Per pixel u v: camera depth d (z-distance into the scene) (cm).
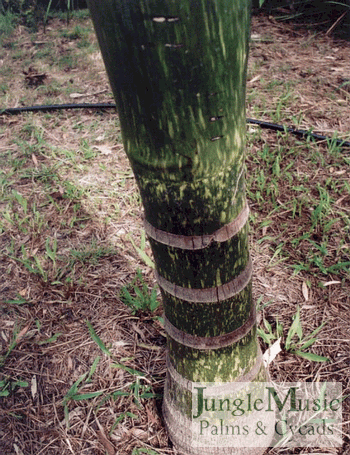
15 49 475
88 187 301
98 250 258
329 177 294
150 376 203
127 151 104
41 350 216
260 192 288
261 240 257
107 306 232
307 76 392
